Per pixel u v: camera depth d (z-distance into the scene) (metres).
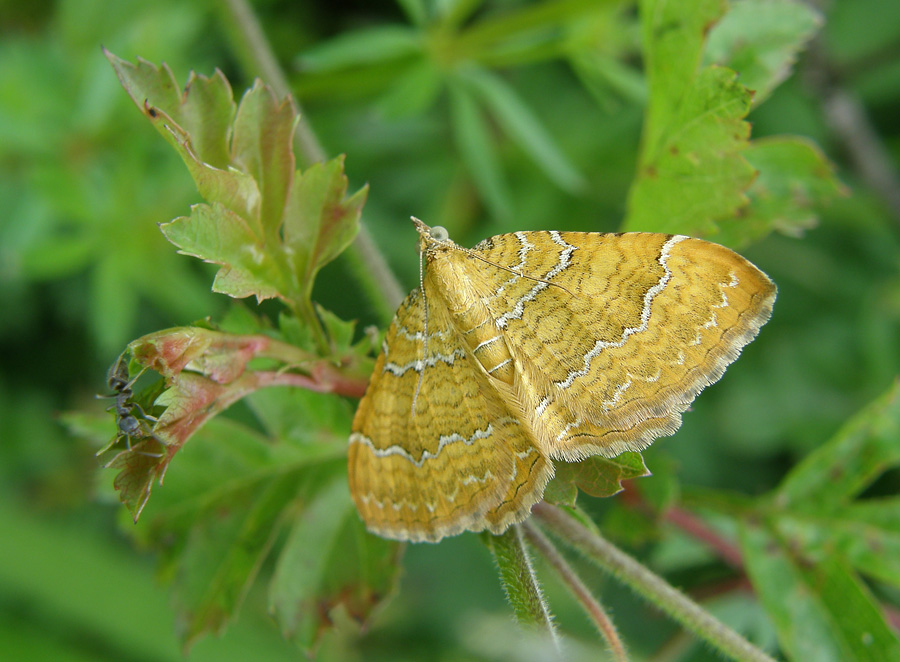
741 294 0.08
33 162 0.12
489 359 0.09
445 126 0.13
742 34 0.10
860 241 0.13
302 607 0.09
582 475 0.08
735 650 0.08
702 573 0.11
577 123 0.13
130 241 0.11
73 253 0.11
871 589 0.11
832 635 0.09
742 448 0.12
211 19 0.12
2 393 0.12
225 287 0.08
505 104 0.11
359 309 0.12
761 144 0.09
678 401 0.08
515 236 0.09
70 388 0.12
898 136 0.13
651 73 0.09
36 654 0.12
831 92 0.12
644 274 0.09
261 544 0.09
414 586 0.12
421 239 0.09
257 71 0.10
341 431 0.09
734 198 0.09
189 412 0.08
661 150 0.09
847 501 0.09
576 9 0.11
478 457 0.08
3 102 0.11
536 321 0.09
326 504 0.09
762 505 0.09
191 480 0.09
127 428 0.08
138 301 0.12
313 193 0.08
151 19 0.12
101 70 0.12
